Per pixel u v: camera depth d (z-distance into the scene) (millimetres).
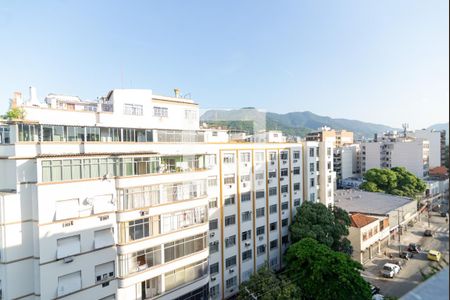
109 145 20828
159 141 23891
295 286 24312
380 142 86312
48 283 16797
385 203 49125
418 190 59250
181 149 25109
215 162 28719
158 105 26938
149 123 25375
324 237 31359
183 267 21750
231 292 29797
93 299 18203
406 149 78062
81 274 17922
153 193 20797
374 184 60781
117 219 19219
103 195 18953
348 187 80750
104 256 18812
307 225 32438
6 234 16797
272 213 34375
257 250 32562
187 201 22297
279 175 35188
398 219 45375
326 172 40875
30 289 17484
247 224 31656
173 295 21031
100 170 18969
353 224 37281
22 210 17328
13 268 16969
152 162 21266
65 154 18141
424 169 75250
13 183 17781
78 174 18141
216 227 28719
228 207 29859
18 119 18672
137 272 19391
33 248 17562
